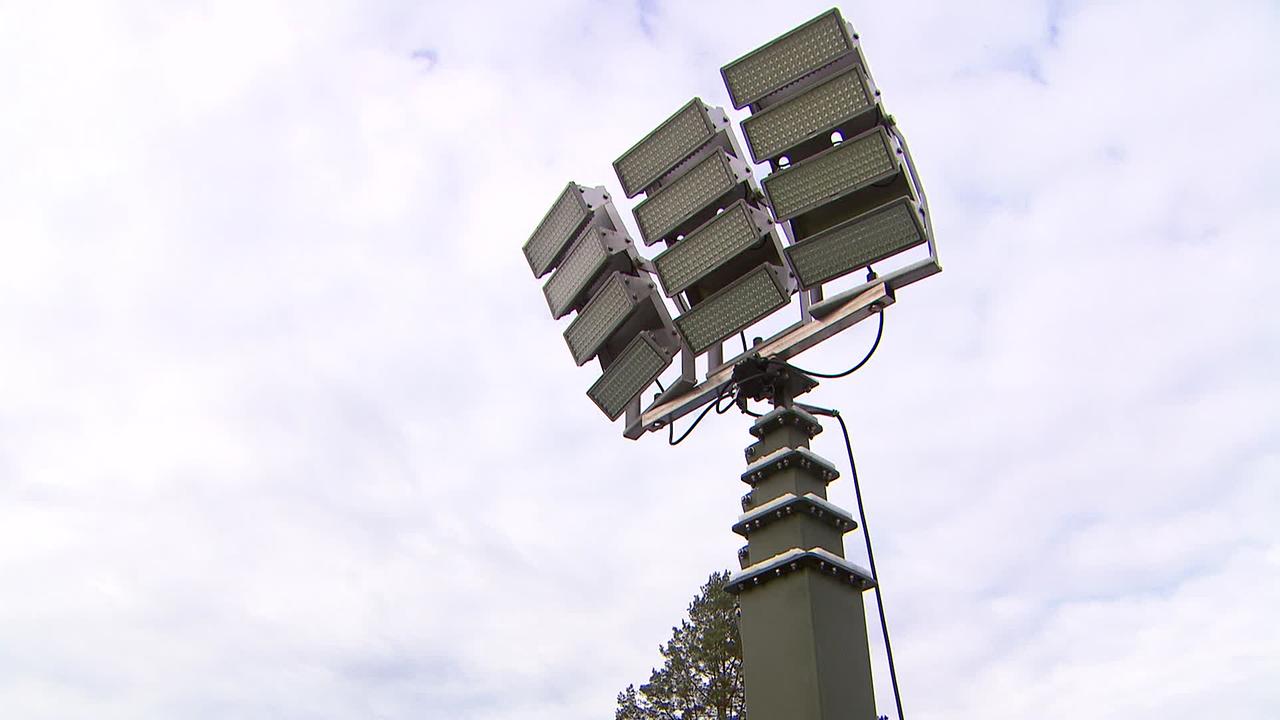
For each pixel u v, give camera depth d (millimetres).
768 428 5668
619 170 6449
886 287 5242
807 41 5574
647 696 19625
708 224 5898
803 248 5438
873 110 5344
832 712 4762
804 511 5301
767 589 5223
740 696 18875
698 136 6094
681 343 6086
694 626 19969
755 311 5738
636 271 6523
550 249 7008
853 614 5254
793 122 5527
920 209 5320
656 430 6348
